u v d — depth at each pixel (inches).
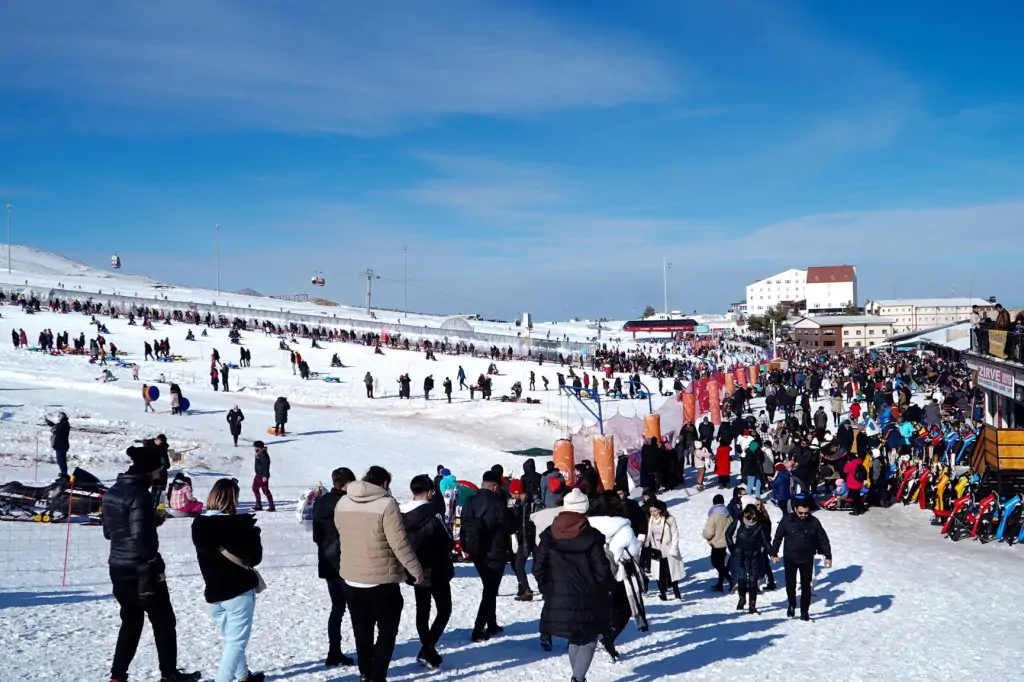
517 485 650.8
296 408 1705.2
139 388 1651.1
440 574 335.3
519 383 2021.4
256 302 5334.6
